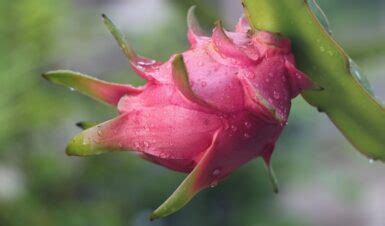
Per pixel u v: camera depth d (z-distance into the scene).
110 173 1.73
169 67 0.68
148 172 1.82
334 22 2.43
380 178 2.68
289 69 0.72
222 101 0.68
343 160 2.56
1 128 1.54
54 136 1.71
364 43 1.16
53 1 1.66
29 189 1.62
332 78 0.74
